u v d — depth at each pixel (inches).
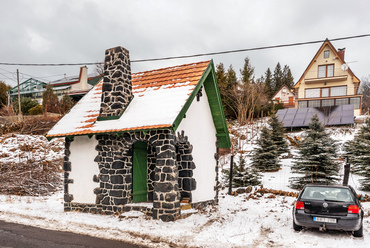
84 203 445.7
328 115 1255.5
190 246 287.4
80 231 338.3
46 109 1393.9
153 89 469.1
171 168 375.9
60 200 547.8
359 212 295.3
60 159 821.9
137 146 453.1
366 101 2423.7
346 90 1531.7
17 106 1632.6
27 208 464.1
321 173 544.7
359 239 302.2
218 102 503.5
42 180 638.5
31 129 1116.5
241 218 404.5
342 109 1316.4
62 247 281.1
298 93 1647.4
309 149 567.5
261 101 1530.5
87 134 427.2
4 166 704.4
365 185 527.5
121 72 443.8
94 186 440.1
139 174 454.3
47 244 290.0
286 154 890.7
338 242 293.6
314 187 336.2
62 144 983.6
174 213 374.9
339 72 1539.1
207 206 479.2
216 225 364.8
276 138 900.6
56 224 370.3
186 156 441.4
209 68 466.6
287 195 529.7
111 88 447.2
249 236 319.0
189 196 434.3
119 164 417.7
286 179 650.2
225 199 542.9
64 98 1594.5
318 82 1595.7
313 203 309.7
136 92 478.3
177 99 412.8
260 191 560.4
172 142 383.9
